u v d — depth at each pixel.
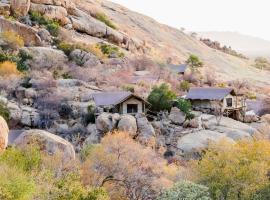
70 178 20.94
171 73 83.19
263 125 61.78
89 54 76.19
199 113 59.97
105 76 68.81
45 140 27.50
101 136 47.16
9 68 61.03
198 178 30.56
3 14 80.12
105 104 52.59
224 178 29.44
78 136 46.69
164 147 47.91
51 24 85.00
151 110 56.38
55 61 68.94
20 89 55.91
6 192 15.55
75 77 67.00
